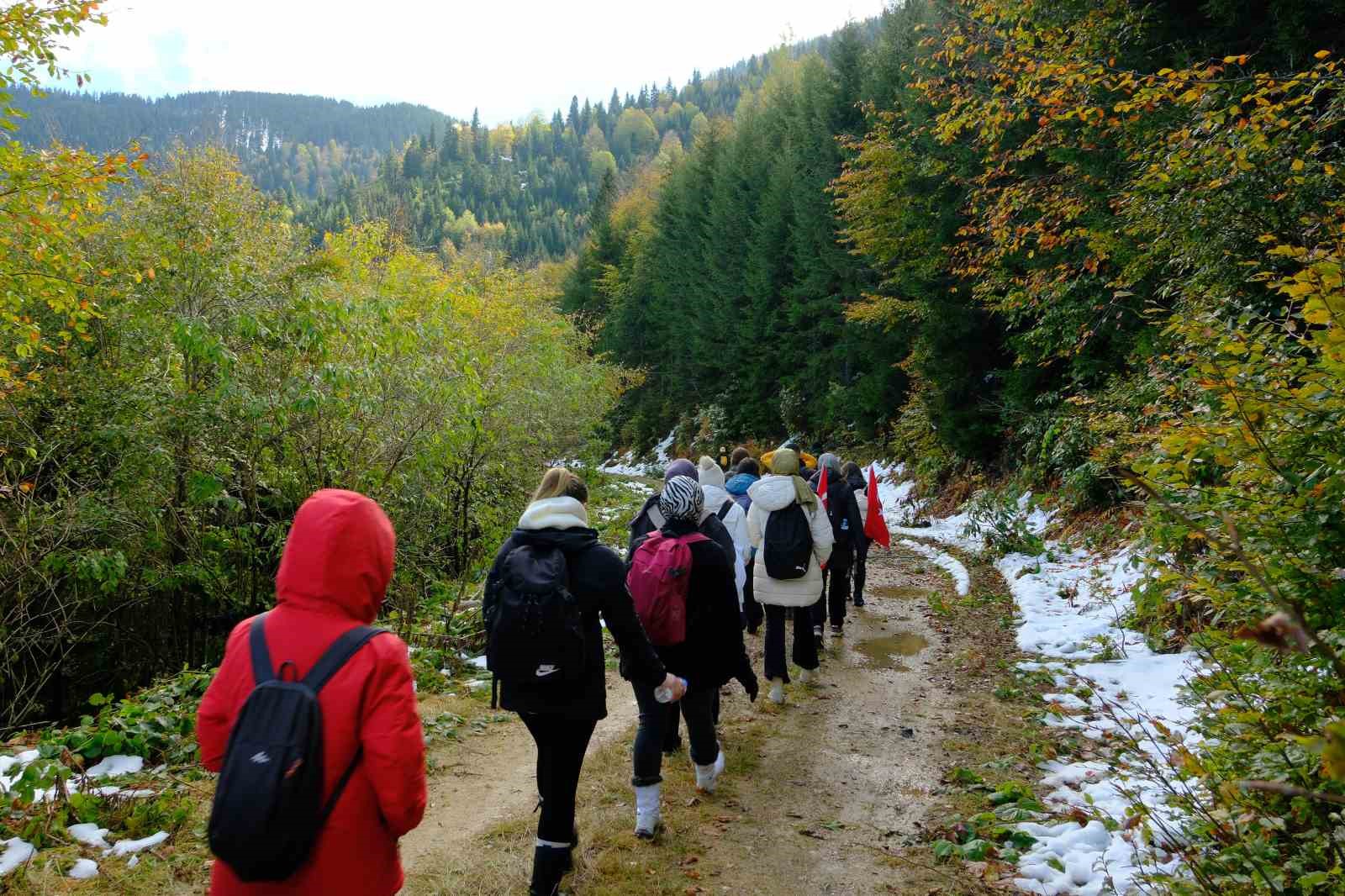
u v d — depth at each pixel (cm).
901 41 2964
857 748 610
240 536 989
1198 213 702
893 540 1798
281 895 201
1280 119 666
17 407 907
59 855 406
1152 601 570
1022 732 638
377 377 995
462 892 403
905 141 2088
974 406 2064
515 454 1406
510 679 361
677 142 9069
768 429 4103
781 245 3991
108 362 984
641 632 382
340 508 228
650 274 5625
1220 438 362
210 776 526
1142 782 514
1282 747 323
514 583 360
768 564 691
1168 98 881
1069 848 442
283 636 221
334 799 205
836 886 419
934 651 879
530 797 526
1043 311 1408
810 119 4147
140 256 986
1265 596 345
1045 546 1387
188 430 918
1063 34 1072
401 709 215
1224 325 411
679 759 585
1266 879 305
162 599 1066
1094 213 1133
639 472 5122
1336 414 329
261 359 947
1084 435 1365
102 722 575
